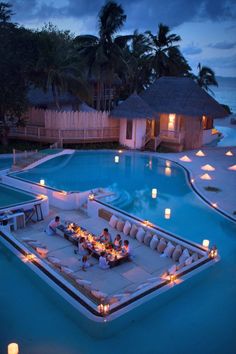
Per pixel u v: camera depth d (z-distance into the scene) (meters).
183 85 36.06
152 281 11.74
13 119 31.56
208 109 35.00
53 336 9.49
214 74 57.22
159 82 38.03
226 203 20.16
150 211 19.52
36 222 17.33
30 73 33.06
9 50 28.81
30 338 9.43
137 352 9.06
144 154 32.81
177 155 32.53
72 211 18.98
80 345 9.20
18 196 19.86
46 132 33.31
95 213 18.05
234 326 10.16
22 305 10.69
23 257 12.67
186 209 19.80
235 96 168.38
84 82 35.44
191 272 11.97
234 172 26.66
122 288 11.87
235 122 53.59
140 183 24.88
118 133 35.81
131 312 9.92
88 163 30.02
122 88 56.75
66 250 14.38
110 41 40.22
